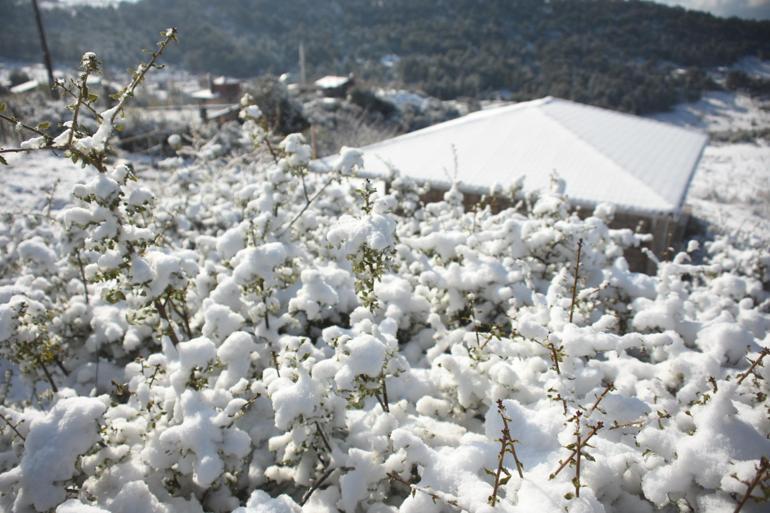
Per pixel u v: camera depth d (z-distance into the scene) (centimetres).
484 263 331
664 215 777
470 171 938
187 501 218
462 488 186
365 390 222
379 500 219
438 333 313
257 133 455
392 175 499
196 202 552
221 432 209
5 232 514
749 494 157
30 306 282
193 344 234
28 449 198
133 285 260
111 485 218
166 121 1783
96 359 355
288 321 312
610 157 956
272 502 173
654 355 292
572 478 174
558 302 301
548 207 394
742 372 247
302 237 427
